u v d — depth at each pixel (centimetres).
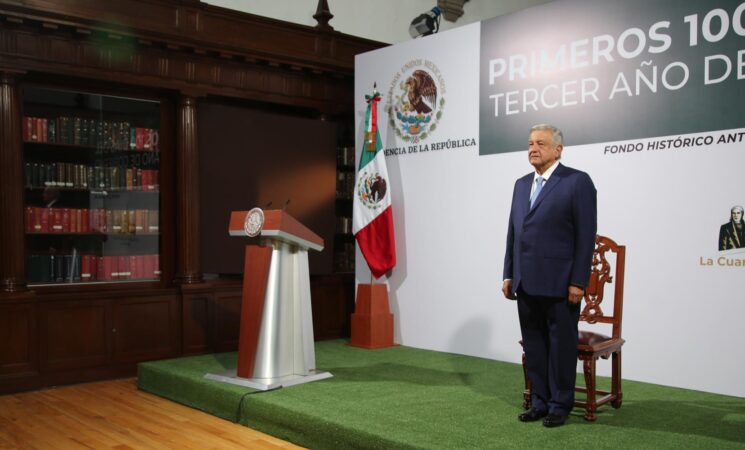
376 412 377
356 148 657
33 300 531
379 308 610
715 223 425
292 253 469
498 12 955
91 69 558
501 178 540
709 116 428
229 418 434
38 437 401
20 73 527
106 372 569
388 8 818
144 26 573
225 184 636
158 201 617
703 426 346
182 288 605
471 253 560
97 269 584
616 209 469
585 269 338
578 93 490
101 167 588
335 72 694
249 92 648
